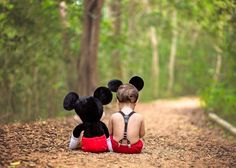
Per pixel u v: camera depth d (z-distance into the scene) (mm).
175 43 37344
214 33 18766
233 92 16984
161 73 39531
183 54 38375
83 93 16078
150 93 35656
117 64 24500
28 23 13719
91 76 16172
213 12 16516
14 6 13289
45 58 15016
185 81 38750
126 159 6703
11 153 6562
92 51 16172
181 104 22719
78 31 17844
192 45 37438
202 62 32031
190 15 21047
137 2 27219
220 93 16797
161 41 41250
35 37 14188
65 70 17484
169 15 31844
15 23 13352
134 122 7148
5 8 13047
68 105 7121
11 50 13117
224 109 17266
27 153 6652
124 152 7137
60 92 15688
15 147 6941
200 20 18312
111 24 22109
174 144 8570
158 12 26219
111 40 20797
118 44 21266
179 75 39469
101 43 20562
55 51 15656
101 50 21375
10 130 8055
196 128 11930
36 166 5961
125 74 30609
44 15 14562
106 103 7242
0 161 6105
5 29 13016
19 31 13375
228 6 14570
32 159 6289
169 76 37469
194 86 37125
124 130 7113
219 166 6777
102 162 6391
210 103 17281
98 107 7035
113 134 7195
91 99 7070
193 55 36781
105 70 24141
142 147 7402
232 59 19031
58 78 16750
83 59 16141
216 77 22344
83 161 6367
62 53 16359
